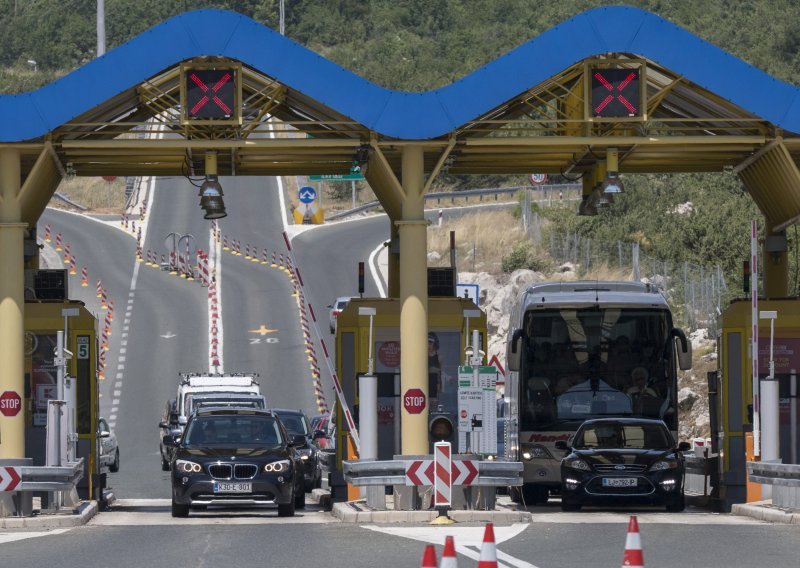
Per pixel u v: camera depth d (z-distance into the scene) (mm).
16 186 58312
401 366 59562
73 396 60906
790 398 65562
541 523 52219
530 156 67500
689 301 128125
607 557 40031
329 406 120625
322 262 187125
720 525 50594
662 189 180750
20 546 44875
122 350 142750
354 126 61656
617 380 68750
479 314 68438
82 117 61469
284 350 141500
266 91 64062
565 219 178375
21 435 58062
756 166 65625
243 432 62219
